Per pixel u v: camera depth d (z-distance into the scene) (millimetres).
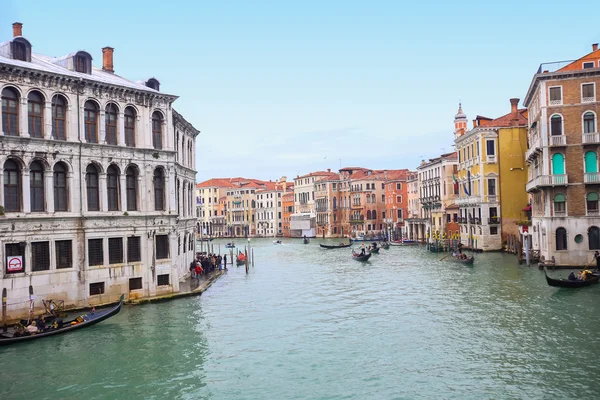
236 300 31422
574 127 37656
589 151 37562
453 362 18984
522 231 48719
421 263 50281
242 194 136750
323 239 108750
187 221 38938
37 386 17078
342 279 41062
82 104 26422
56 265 25234
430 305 28859
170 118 30312
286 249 81875
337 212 113312
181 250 36906
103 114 27234
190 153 42531
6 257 23547
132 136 28688
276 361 19594
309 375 18094
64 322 23328
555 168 38125
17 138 23922
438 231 69875
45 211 24953
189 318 25797
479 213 55875
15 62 24516
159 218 29391
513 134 54656
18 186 24344
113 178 27859
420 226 81562
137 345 21359
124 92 27953
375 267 48906
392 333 23203
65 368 18672
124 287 27859
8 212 23875
